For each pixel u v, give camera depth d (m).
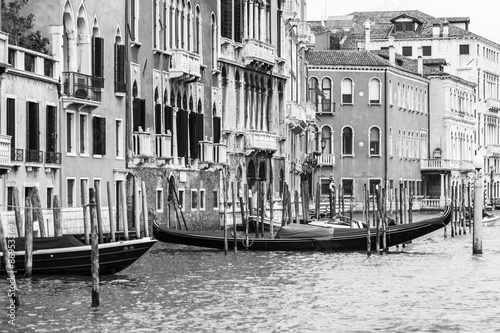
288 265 50.38
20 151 46.59
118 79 55.81
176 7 63.00
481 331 33.34
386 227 58.91
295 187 86.75
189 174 64.50
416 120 119.69
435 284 43.97
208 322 34.16
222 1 69.94
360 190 108.94
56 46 50.47
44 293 37.91
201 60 66.19
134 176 57.53
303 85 92.75
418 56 122.88
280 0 80.12
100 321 33.78
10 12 50.00
